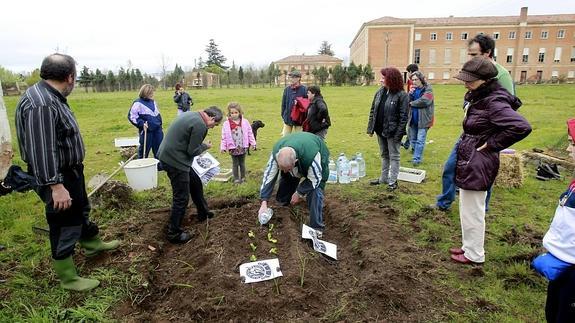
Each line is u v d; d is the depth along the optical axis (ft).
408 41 208.23
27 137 10.31
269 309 11.01
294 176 15.47
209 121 15.29
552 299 9.08
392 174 20.93
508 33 201.98
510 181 21.47
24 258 14.14
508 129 11.39
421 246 14.98
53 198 10.80
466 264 13.61
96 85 174.40
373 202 19.45
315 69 199.72
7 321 10.58
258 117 58.70
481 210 13.02
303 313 10.98
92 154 32.63
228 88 178.60
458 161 13.07
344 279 12.97
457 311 11.14
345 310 10.89
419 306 11.28
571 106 67.82
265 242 14.57
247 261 13.24
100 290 12.09
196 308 11.12
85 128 49.62
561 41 197.16
